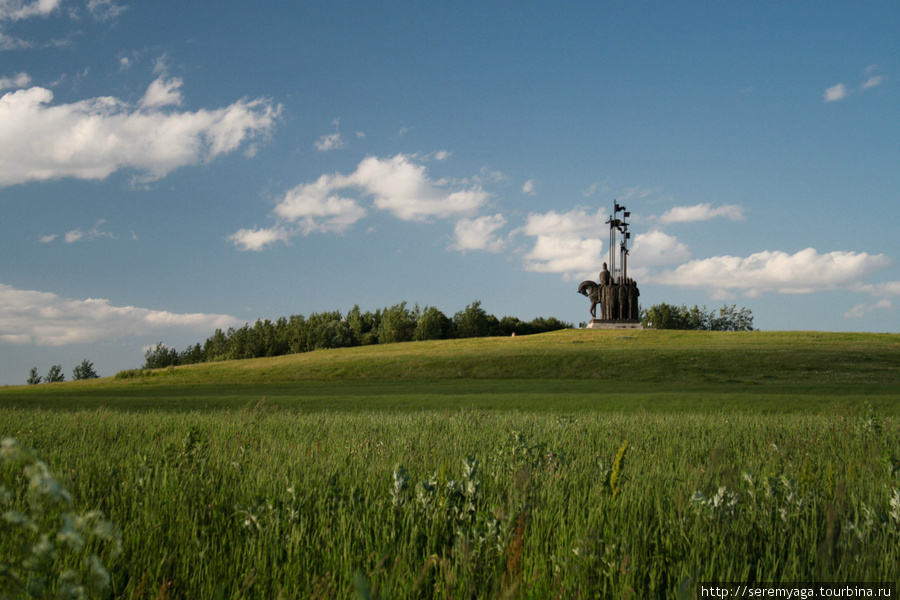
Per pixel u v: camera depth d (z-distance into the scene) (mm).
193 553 3668
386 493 5199
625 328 104812
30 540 3031
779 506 4762
